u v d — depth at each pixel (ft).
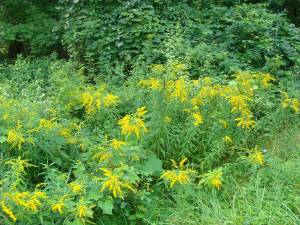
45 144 6.56
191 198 6.42
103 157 6.16
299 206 5.99
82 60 12.89
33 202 5.16
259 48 10.73
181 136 7.15
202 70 9.83
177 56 10.44
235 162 7.16
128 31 11.84
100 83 9.77
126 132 6.45
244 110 7.43
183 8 12.44
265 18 11.53
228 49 11.08
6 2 15.93
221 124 7.25
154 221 6.21
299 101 8.57
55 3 16.70
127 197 6.14
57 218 5.52
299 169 6.72
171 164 7.16
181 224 6.02
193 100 7.61
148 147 7.08
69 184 5.72
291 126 8.30
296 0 14.73
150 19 11.61
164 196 6.63
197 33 11.70
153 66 9.89
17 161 5.84
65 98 8.43
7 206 5.07
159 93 7.35
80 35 12.55
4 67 13.74
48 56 14.65
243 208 6.08
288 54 10.83
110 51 11.86
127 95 8.46
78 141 7.08
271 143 7.98
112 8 12.73
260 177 6.64
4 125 6.85
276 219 5.76
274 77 10.11
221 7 12.27
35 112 7.39
